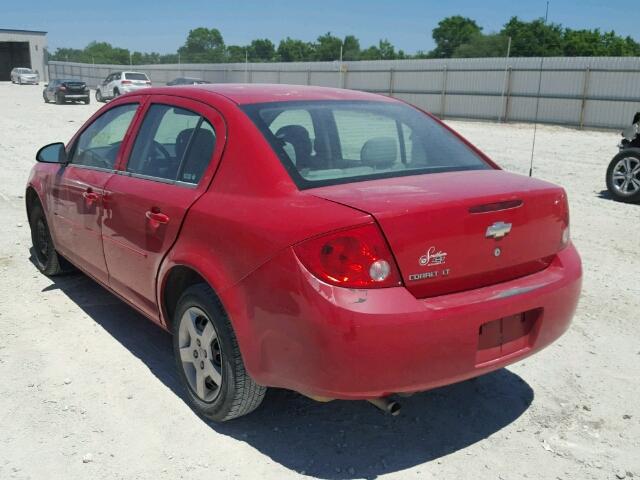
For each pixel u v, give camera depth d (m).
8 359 4.00
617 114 28.52
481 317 2.78
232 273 2.93
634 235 7.69
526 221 3.02
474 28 83.81
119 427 3.28
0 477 2.88
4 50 79.62
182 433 3.24
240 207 2.99
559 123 30.62
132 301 3.99
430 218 2.70
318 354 2.61
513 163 14.98
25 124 21.67
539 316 3.05
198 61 79.56
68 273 5.63
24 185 9.98
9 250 6.32
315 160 3.14
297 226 2.69
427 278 2.71
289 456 3.07
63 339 4.32
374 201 2.72
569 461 3.08
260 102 3.44
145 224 3.58
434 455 3.12
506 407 3.57
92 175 4.32
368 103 3.84
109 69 65.31
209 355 3.23
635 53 54.84
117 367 3.93
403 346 2.60
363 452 3.12
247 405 3.16
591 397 3.70
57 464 2.98
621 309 5.09
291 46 104.25
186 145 3.53
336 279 2.59
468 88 34.44
